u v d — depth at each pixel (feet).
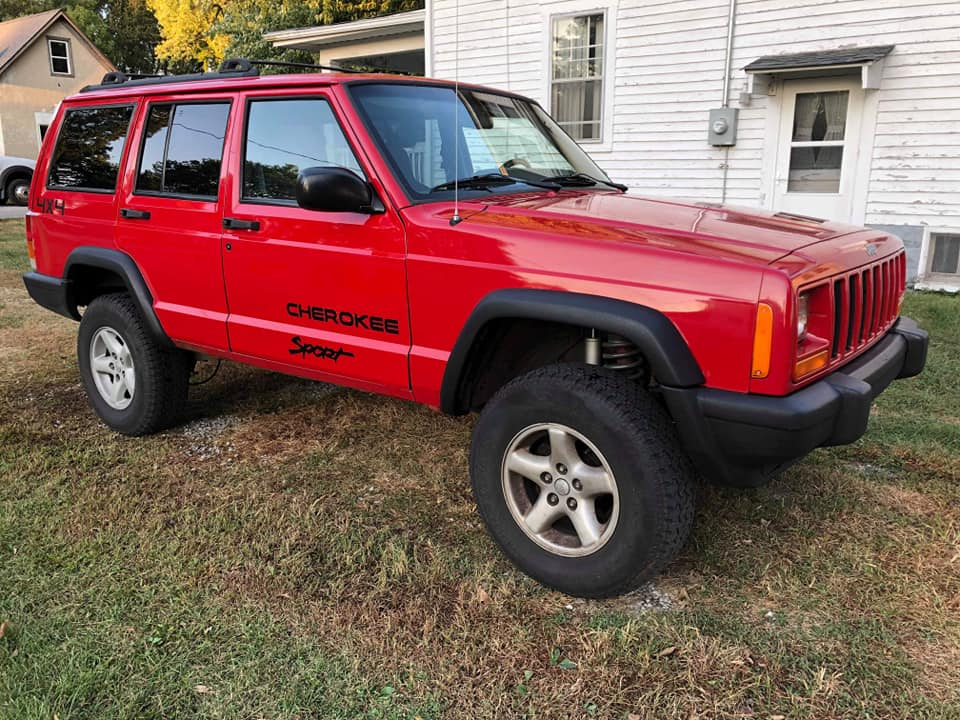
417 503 11.66
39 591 9.29
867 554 10.03
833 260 8.69
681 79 31.96
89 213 14.14
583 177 12.82
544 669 7.97
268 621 8.77
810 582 9.43
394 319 10.29
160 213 12.87
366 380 10.87
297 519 11.11
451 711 7.43
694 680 7.77
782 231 9.45
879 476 12.38
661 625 8.63
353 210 10.10
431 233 9.72
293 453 13.56
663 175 33.47
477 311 9.26
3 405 15.98
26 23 99.50
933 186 27.99
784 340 7.75
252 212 11.55
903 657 8.07
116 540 10.52
